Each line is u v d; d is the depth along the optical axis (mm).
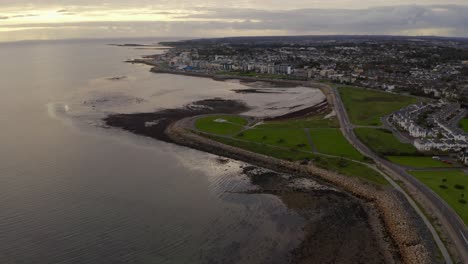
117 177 103875
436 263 66688
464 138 136750
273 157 122688
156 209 86438
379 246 74312
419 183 98438
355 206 90500
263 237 77062
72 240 72500
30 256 67062
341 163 114188
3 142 132000
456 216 81312
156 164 115875
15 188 94250
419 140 133500
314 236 77875
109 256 68188
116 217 81750
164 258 68625
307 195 96688
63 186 96375
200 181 104125
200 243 73938
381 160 117562
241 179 106875
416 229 77438
